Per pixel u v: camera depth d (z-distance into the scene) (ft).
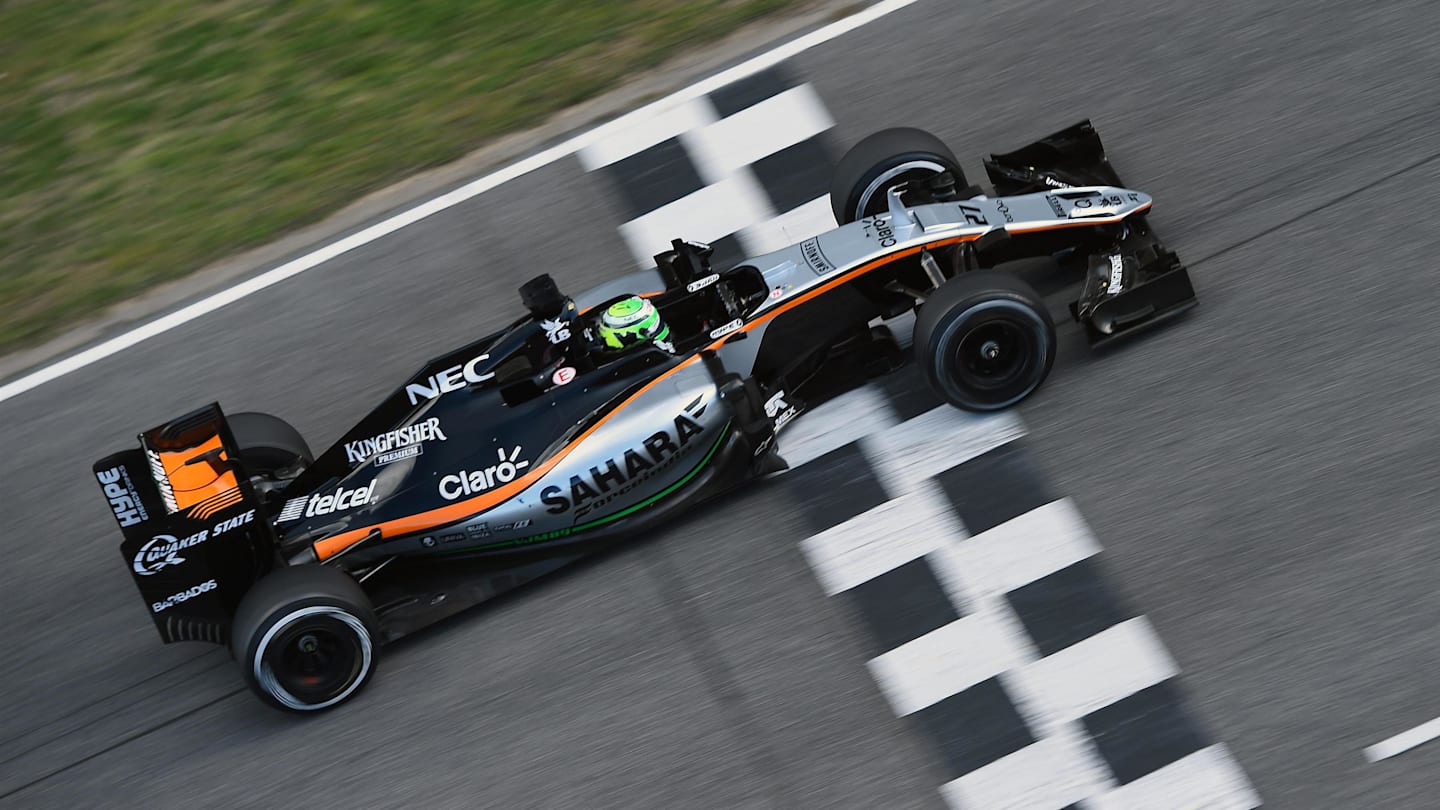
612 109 141.08
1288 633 87.25
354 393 121.60
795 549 99.25
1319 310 103.86
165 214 145.07
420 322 126.31
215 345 129.29
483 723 94.17
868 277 107.24
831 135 132.16
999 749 86.28
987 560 95.50
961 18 139.64
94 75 165.48
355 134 148.05
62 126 159.43
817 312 107.86
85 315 135.95
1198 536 93.20
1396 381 97.91
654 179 132.87
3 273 143.23
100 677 103.60
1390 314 102.06
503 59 152.15
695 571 99.66
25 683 104.63
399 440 100.73
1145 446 98.84
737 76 140.36
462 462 99.86
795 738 89.10
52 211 149.18
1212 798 81.66
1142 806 82.23
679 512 101.60
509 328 102.01
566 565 102.42
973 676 89.92
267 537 95.45
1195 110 123.34
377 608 98.89
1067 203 108.27
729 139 134.62
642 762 89.81
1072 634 90.53
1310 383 99.50
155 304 135.03
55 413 127.03
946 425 103.65
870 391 107.55
